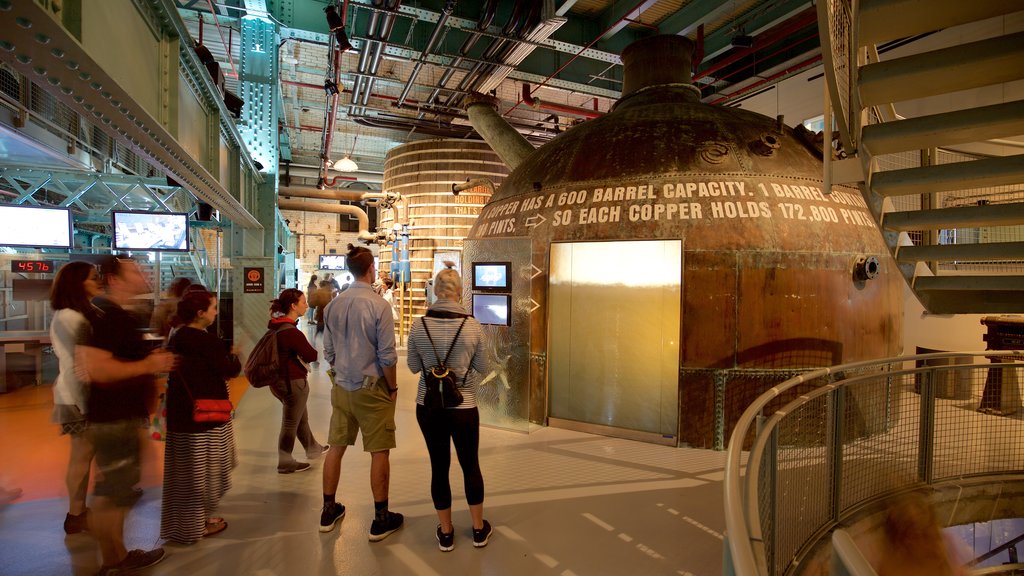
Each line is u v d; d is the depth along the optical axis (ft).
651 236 18.99
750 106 43.04
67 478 11.38
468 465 11.48
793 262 18.35
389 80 44.34
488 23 33.01
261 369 14.88
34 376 26.99
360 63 38.24
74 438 11.42
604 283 20.11
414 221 56.44
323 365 34.30
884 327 20.40
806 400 10.59
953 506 14.99
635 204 19.61
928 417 15.19
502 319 20.63
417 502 13.80
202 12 33.14
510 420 20.53
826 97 13.78
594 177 21.04
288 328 15.23
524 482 15.38
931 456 15.16
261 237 31.94
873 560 13.16
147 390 10.05
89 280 11.12
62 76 8.00
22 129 20.06
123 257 10.07
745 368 18.19
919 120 12.46
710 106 23.80
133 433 9.85
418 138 64.39
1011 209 13.23
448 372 11.21
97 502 9.66
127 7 10.08
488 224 24.09
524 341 20.26
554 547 11.70
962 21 11.32
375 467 11.84
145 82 11.35
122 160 30.55
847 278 19.13
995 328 23.26
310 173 80.74
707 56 40.06
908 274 16.46
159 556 10.73
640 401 19.40
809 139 22.39
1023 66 11.18
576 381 20.71
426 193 56.24
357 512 13.12
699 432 18.43
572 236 20.29
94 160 28.14
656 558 11.30
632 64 26.50
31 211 24.43
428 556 11.21
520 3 32.22
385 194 56.59
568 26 38.42
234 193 23.98
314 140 67.41
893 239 15.70
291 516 12.85
